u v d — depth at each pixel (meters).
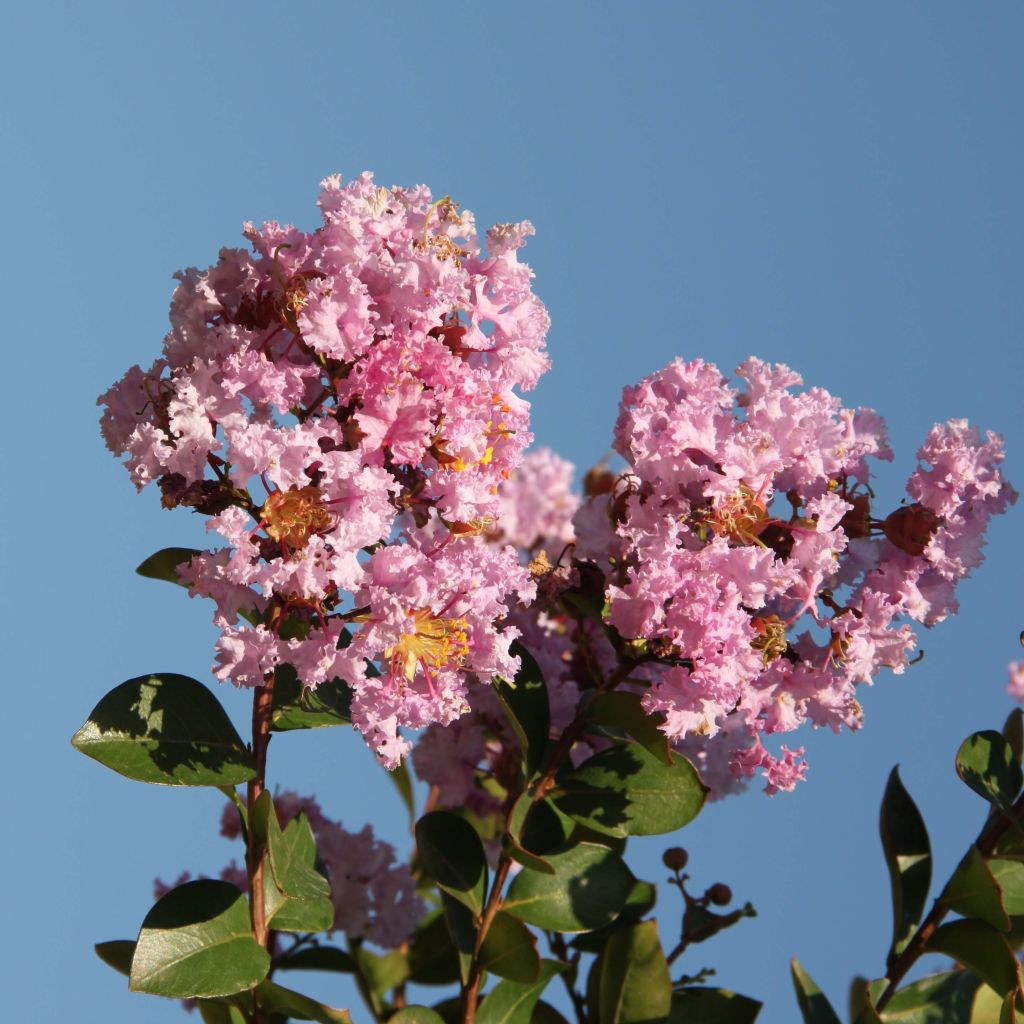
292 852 0.97
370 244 0.93
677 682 0.93
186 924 0.93
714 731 0.94
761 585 0.92
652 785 0.97
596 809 0.97
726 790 1.04
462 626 0.92
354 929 1.04
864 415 0.96
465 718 1.04
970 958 0.96
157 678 0.94
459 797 1.04
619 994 0.98
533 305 0.94
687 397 0.94
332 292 0.91
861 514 0.95
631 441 0.94
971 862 0.96
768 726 0.94
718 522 0.94
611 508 0.95
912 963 0.97
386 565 0.91
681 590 0.93
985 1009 0.99
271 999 0.95
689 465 0.93
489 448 0.94
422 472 0.93
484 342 0.94
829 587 0.95
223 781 0.93
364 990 1.05
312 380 0.93
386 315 0.92
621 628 0.93
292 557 0.90
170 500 0.91
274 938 1.03
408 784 1.08
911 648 0.94
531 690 0.99
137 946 0.93
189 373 0.91
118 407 0.92
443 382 0.92
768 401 0.94
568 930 0.97
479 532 0.93
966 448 0.95
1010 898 0.98
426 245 0.93
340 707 0.97
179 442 0.90
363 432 0.91
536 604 0.97
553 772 0.97
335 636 0.90
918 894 0.99
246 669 0.90
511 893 0.97
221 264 0.93
